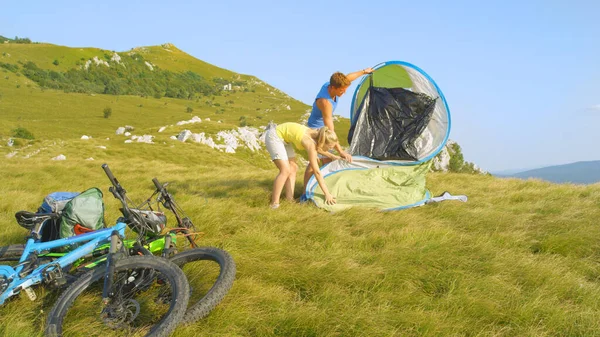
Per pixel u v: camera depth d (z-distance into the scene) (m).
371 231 6.25
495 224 6.56
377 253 5.21
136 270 3.81
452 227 6.48
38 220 4.34
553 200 8.20
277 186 7.38
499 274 4.68
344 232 6.15
